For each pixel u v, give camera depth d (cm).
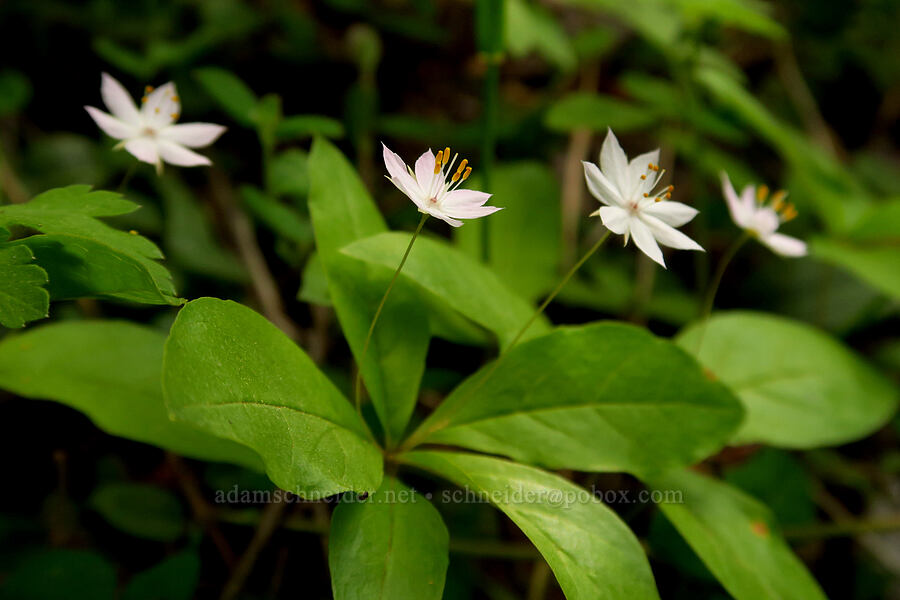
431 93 35
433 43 36
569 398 24
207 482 26
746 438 26
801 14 41
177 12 31
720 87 29
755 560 25
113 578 24
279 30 32
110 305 28
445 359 28
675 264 32
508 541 27
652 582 23
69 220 23
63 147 29
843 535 28
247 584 26
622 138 36
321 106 32
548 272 29
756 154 38
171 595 24
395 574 23
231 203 29
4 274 22
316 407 23
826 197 29
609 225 23
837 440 26
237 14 31
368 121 31
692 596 26
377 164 31
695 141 31
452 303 24
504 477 24
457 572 26
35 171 29
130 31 31
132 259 22
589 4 31
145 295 23
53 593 24
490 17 27
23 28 30
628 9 31
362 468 23
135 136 24
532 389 24
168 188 29
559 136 34
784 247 26
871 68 40
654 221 24
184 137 25
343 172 25
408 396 24
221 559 26
